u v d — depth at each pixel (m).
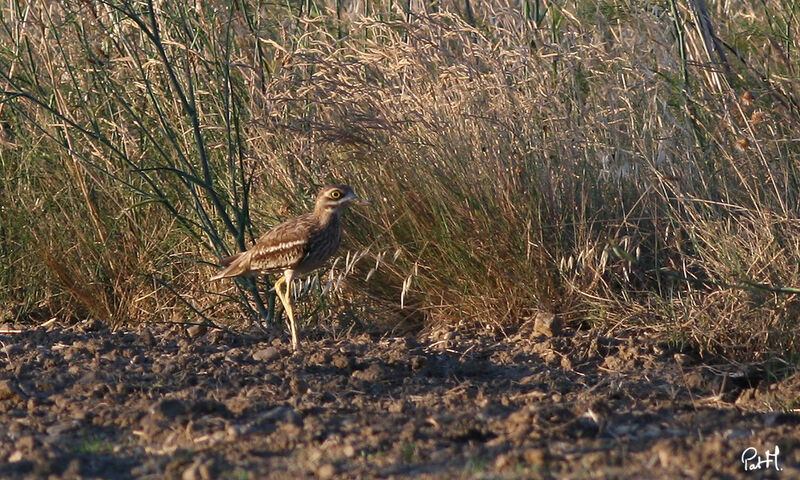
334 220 11.51
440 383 10.43
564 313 11.89
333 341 11.91
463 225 12.02
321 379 10.37
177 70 13.22
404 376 10.62
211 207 13.05
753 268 10.86
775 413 9.12
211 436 8.78
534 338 11.57
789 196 11.70
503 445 8.37
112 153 13.38
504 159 12.08
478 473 7.64
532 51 12.86
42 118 13.51
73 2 13.16
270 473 7.79
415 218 12.19
